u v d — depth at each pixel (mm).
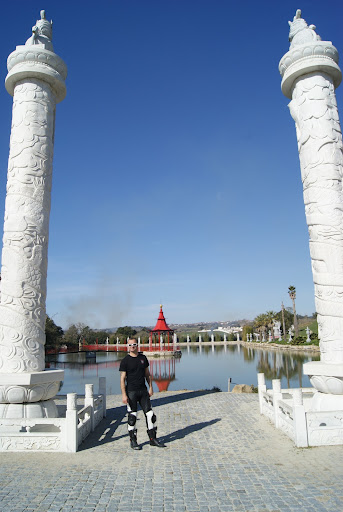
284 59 9414
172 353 51469
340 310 8141
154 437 7102
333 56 9258
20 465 6129
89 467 6008
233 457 6375
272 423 8703
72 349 62375
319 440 6801
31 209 8891
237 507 4543
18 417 7691
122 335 71938
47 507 4641
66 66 10008
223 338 92688
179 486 5203
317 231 8625
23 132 9188
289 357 42094
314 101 9062
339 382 7602
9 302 8406
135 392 7141
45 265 9062
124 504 4688
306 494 4836
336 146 8867
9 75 9453
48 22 10234
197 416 9672
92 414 8461
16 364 8117
